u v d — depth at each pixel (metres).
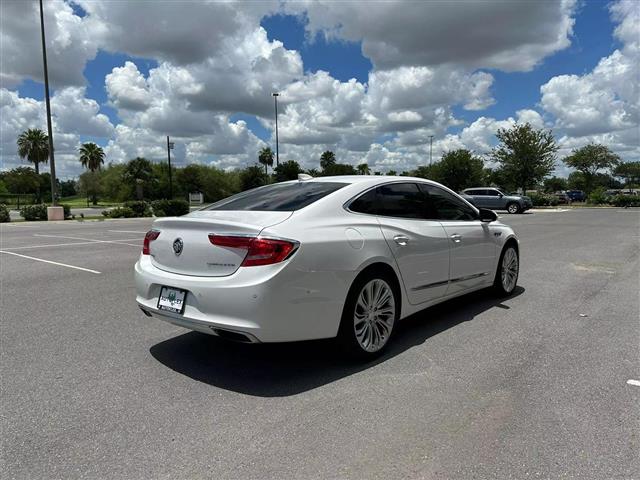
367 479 2.41
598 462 2.54
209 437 2.81
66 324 5.11
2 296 6.40
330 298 3.62
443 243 4.81
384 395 3.36
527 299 6.17
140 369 3.86
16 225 22.41
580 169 67.69
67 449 2.69
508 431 2.86
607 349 4.27
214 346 4.41
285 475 2.44
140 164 77.81
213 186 83.31
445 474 2.45
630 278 7.60
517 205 30.55
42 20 24.30
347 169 82.19
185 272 3.72
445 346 4.38
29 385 3.54
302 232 3.54
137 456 2.62
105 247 11.98
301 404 3.23
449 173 53.00
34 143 74.75
